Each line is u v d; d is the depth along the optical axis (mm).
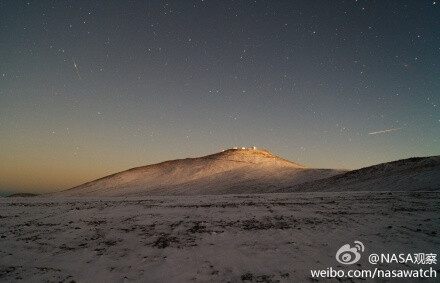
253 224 9883
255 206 14312
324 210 12625
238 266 5805
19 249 7305
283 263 5938
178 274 5430
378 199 15781
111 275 5461
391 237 7754
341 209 12734
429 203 13742
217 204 15305
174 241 7816
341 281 5027
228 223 10141
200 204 15422
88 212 13273
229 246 7238
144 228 9570
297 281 5031
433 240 7348
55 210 14164
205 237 8195
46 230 9508
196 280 5129
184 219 11086
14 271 5754
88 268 5863
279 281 5031
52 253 6934
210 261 6133
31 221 11227
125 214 12508
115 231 9203
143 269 5742
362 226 9180
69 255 6738
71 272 5656
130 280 5203
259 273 5414
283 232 8586
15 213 13344
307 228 9055
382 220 10039
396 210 12016
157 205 15258
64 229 9609
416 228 8703
